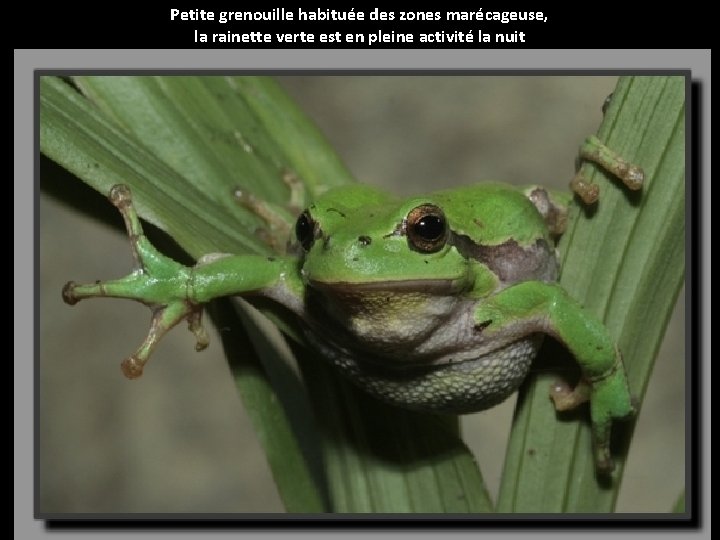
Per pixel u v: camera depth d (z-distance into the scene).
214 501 0.90
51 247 0.92
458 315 0.50
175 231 0.49
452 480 0.50
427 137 0.93
